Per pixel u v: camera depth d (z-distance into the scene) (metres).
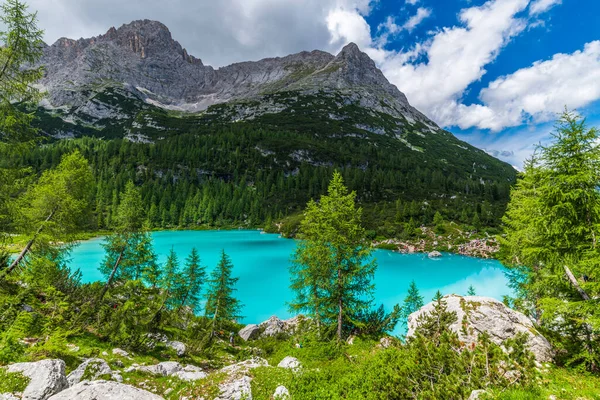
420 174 167.75
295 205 139.62
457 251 71.44
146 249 26.58
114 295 23.97
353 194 21.44
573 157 13.51
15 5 15.84
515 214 23.47
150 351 18.33
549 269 17.12
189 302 29.89
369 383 10.09
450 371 9.04
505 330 14.03
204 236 97.12
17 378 8.34
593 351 11.80
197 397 10.14
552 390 9.34
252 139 196.38
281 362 16.03
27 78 17.11
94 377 11.61
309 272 22.41
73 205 23.66
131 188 26.28
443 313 14.05
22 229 19.42
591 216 13.29
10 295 17.30
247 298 41.22
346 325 21.78
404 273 54.44
